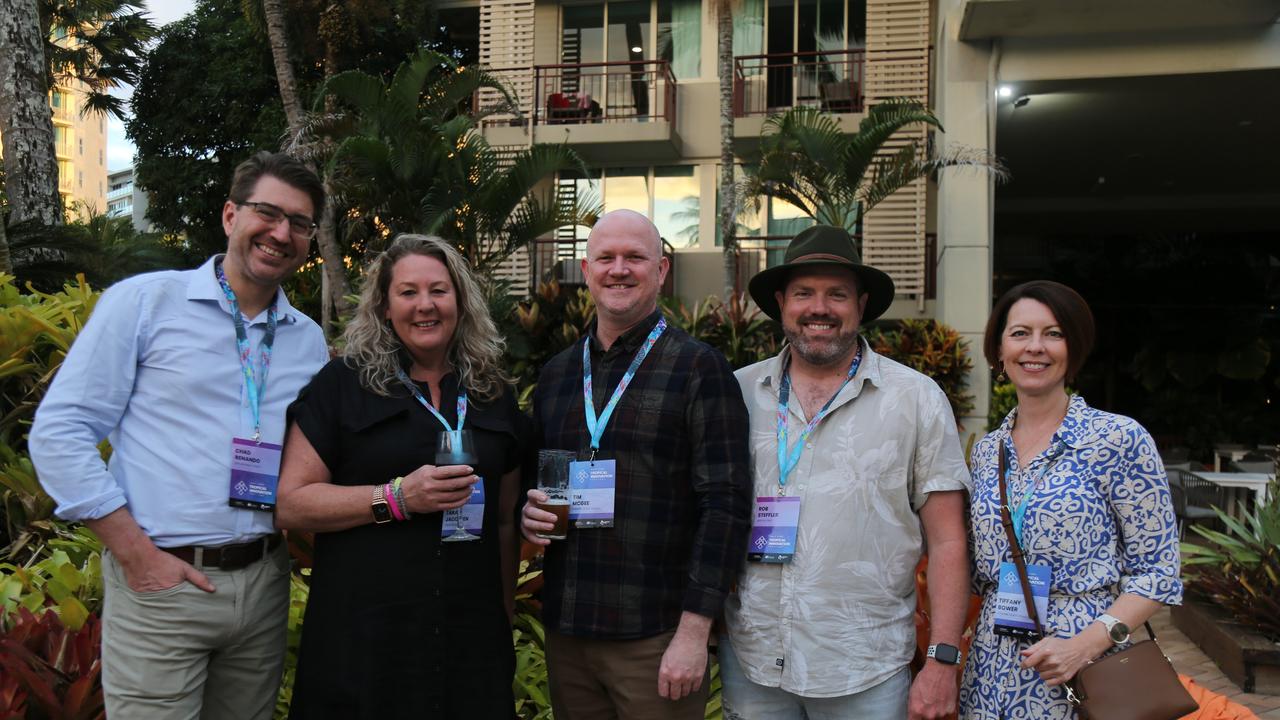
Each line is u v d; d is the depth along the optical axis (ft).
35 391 12.44
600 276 7.62
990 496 7.19
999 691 6.86
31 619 7.86
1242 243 54.90
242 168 7.25
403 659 6.72
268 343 7.39
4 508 11.86
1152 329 53.93
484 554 7.21
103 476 6.54
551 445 7.73
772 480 7.54
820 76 44.24
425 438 7.04
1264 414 51.44
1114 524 6.89
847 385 7.54
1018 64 30.32
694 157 44.68
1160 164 42.47
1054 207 50.44
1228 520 18.13
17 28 25.40
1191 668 16.20
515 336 29.45
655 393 7.43
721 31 35.96
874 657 7.16
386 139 30.89
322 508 6.68
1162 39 29.07
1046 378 7.13
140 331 6.83
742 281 43.55
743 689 7.55
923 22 39.86
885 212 39.50
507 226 32.14
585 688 7.58
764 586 7.35
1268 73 29.04
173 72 52.24
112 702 6.72
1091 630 6.52
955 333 31.42
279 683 7.50
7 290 13.93
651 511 7.27
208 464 6.85
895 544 7.34
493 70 44.39
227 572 6.86
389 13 43.21
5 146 25.55
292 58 43.88
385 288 7.30
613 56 45.52
